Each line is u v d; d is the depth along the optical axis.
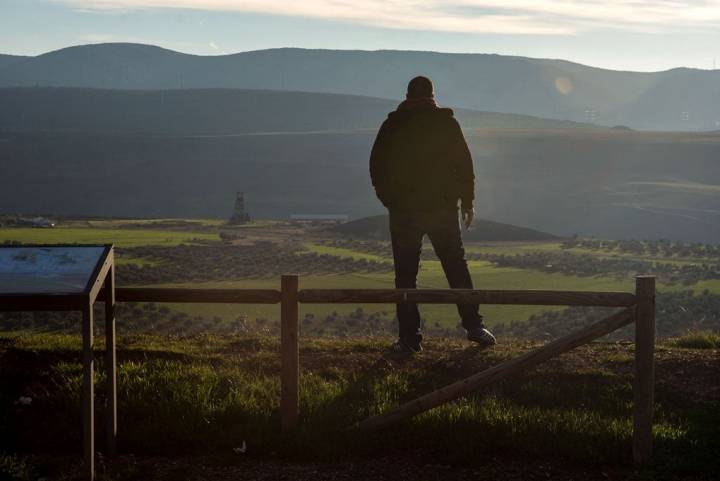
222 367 9.22
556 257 102.06
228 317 44.97
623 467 6.91
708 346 11.52
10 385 8.43
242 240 137.75
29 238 126.56
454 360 9.52
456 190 9.58
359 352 10.03
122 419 7.65
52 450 7.30
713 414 8.03
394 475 6.73
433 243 9.82
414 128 9.43
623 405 8.29
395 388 8.44
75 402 7.87
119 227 170.12
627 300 6.99
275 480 6.60
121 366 8.88
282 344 7.28
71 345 9.99
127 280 76.88
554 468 6.88
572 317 46.00
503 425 7.41
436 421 7.47
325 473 6.74
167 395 8.05
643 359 6.96
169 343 10.61
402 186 9.53
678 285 69.81
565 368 9.45
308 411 7.58
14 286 6.07
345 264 94.88
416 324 9.84
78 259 6.57
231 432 7.34
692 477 6.71
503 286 74.25
